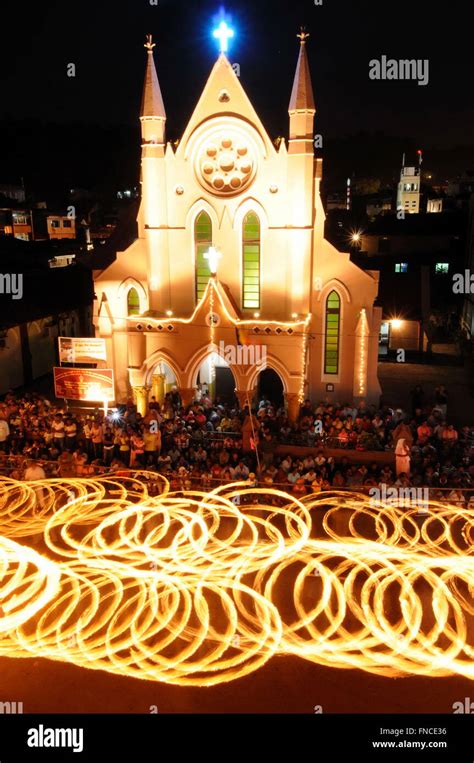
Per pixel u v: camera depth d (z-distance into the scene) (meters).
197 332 29.16
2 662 14.18
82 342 28.64
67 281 45.81
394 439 24.52
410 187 97.38
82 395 27.67
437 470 22.69
